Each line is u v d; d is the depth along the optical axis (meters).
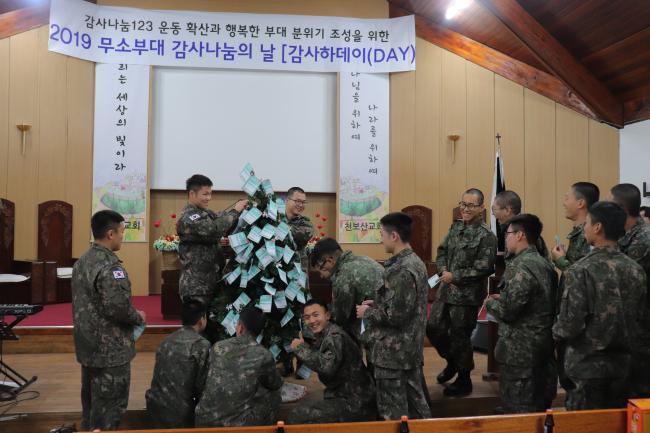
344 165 7.08
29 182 6.54
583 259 2.40
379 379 2.70
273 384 2.73
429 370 4.07
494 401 3.40
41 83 6.59
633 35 5.67
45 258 6.48
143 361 4.34
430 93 7.21
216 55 7.02
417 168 7.18
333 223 7.26
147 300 6.36
